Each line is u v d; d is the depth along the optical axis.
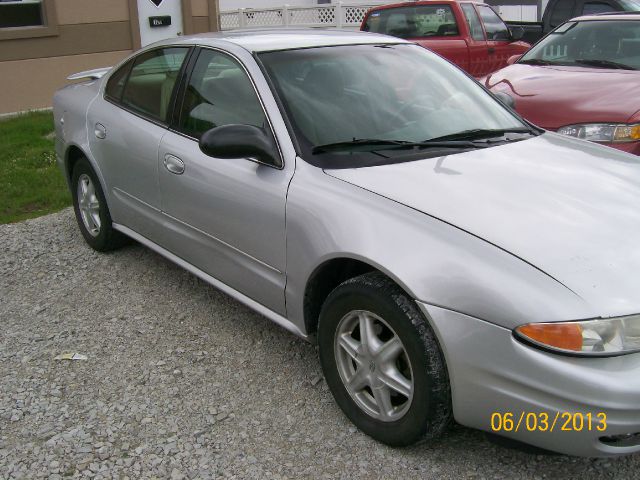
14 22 9.88
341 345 3.02
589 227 2.71
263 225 3.31
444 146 3.42
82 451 2.91
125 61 4.78
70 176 5.28
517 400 2.46
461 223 2.72
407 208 2.84
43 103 10.27
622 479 2.71
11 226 5.79
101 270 4.83
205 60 3.96
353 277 3.04
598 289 2.42
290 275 3.21
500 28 11.05
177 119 4.04
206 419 3.13
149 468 2.80
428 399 2.64
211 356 3.68
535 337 2.39
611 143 5.12
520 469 2.77
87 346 3.80
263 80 3.53
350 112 3.51
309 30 4.34
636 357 2.40
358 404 2.99
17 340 3.88
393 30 10.98
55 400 3.29
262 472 2.77
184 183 3.83
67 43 10.31
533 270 2.48
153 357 3.68
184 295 4.42
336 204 2.98
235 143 3.24
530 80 6.05
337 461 2.83
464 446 2.91
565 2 10.84
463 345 2.53
